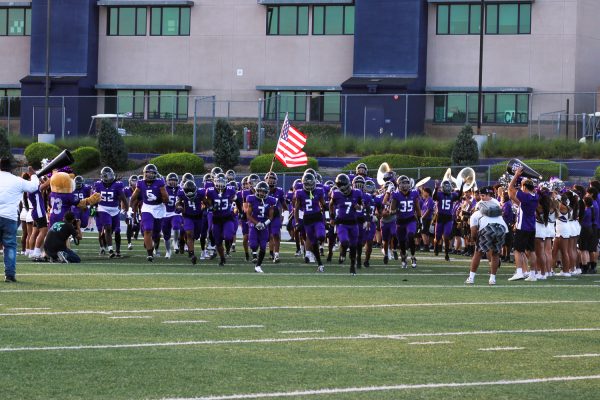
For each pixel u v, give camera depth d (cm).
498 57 9294
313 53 9756
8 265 2881
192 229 3738
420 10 9294
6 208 2842
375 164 7238
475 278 3481
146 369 1722
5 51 10381
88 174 7769
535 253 3519
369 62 9381
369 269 3784
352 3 9600
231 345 1966
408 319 2370
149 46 10088
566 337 2162
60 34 10038
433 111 9344
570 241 3688
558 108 9019
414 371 1764
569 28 9138
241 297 2709
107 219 3966
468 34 9375
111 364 1753
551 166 6362
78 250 4381
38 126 9794
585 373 1781
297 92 9812
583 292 3064
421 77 9362
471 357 1906
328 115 9519
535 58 9206
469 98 9169
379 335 2127
